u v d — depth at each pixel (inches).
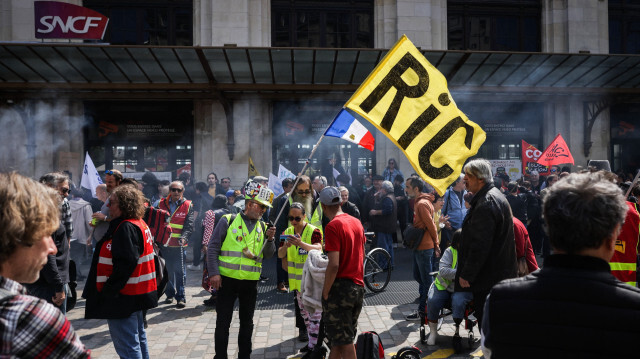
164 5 515.5
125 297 131.3
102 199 253.1
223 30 495.8
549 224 56.0
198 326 210.5
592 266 53.1
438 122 156.9
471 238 136.3
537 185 454.6
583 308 51.2
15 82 412.8
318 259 153.1
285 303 248.2
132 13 514.3
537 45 556.7
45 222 48.5
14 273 48.4
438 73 159.5
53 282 146.6
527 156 501.0
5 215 44.9
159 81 463.5
